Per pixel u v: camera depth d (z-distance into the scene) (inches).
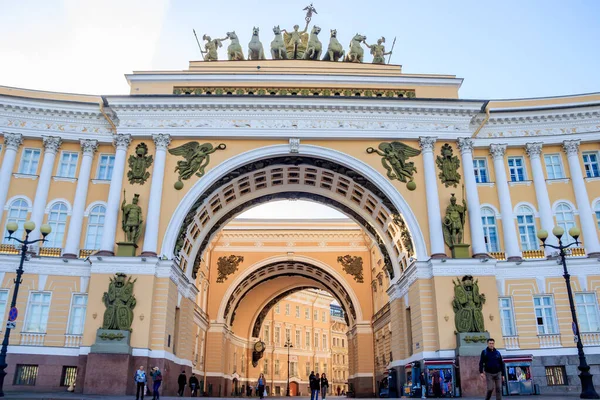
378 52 1357.0
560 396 960.9
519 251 1174.3
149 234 1094.4
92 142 1199.6
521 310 1135.6
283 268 2030.0
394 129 1198.9
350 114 1202.6
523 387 1018.7
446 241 1131.3
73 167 1204.5
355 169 1186.6
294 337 2935.5
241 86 1224.2
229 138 1184.8
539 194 1214.9
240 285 1950.1
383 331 1665.8
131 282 1052.5
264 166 1228.5
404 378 1240.8
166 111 1184.8
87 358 999.0
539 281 1150.3
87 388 973.2
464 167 1182.9
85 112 1202.6
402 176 1179.9
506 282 1154.0
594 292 1137.4
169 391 1087.0
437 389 1021.8
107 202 1136.2
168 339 1083.3
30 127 1194.0
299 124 1193.4
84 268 1111.0
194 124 1182.9
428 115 1211.2
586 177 1226.0
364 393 1811.0
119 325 1021.2
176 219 1123.3
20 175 1169.4
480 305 1072.2
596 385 1077.8
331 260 1939.0
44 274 1098.1
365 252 1943.9
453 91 1250.6
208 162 1170.0
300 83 1230.3
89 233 1157.1
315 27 1366.9
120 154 1153.4
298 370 2903.5
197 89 1222.3
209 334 1846.7
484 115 1227.9
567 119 1248.2
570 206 1213.1
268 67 1305.4
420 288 1107.3
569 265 1152.8
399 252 1279.5
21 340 1059.3
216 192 1209.4
